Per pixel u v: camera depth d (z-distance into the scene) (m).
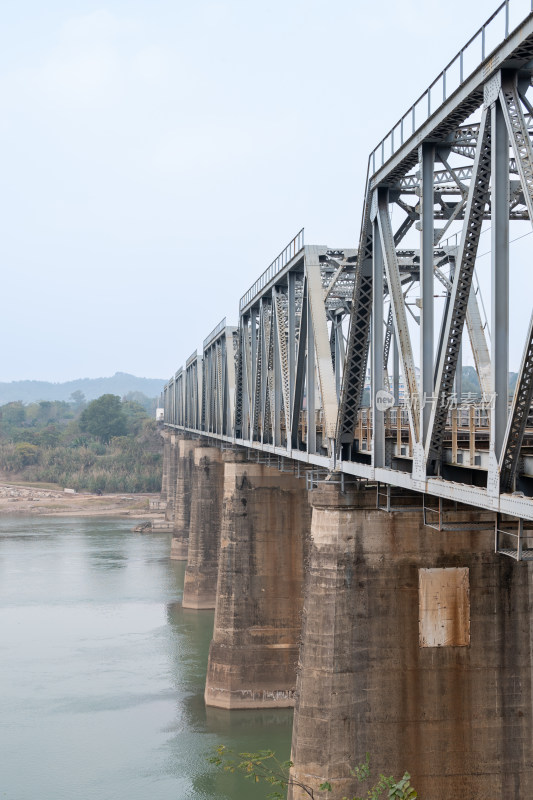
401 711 26.28
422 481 19.16
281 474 44.59
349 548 26.59
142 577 72.94
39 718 40.72
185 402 90.81
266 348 40.62
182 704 42.97
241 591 43.69
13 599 64.12
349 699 26.19
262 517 44.56
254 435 43.94
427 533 26.67
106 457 169.75
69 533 102.88
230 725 40.38
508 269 15.27
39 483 162.00
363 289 24.70
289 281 35.88
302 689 26.73
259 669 43.00
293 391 34.62
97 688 44.69
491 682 26.45
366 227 24.08
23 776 34.59
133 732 39.16
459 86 16.95
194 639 53.81
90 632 55.25
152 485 158.25
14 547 90.00
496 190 15.33
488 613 26.61
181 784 33.97
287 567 44.28
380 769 26.06
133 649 51.66
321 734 26.12
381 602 26.53
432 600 26.53
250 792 33.34
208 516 63.25
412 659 26.42
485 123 15.91
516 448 14.86
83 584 69.88
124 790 33.34
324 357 29.48
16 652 50.78
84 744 37.72
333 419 27.80
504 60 14.88
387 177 22.14
